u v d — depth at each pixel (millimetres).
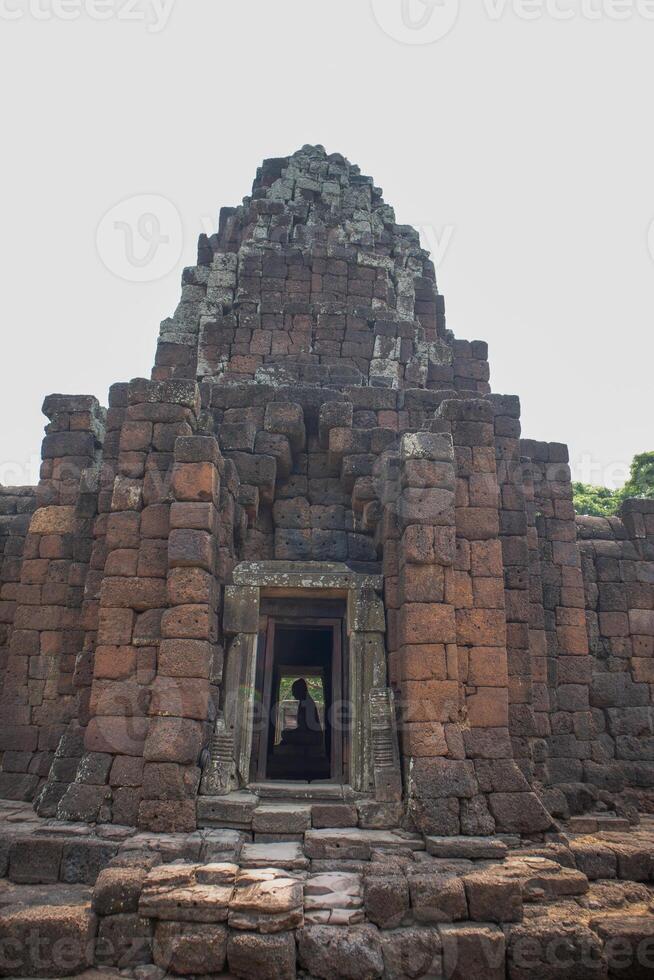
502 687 9836
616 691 15406
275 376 15086
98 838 8500
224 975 6797
